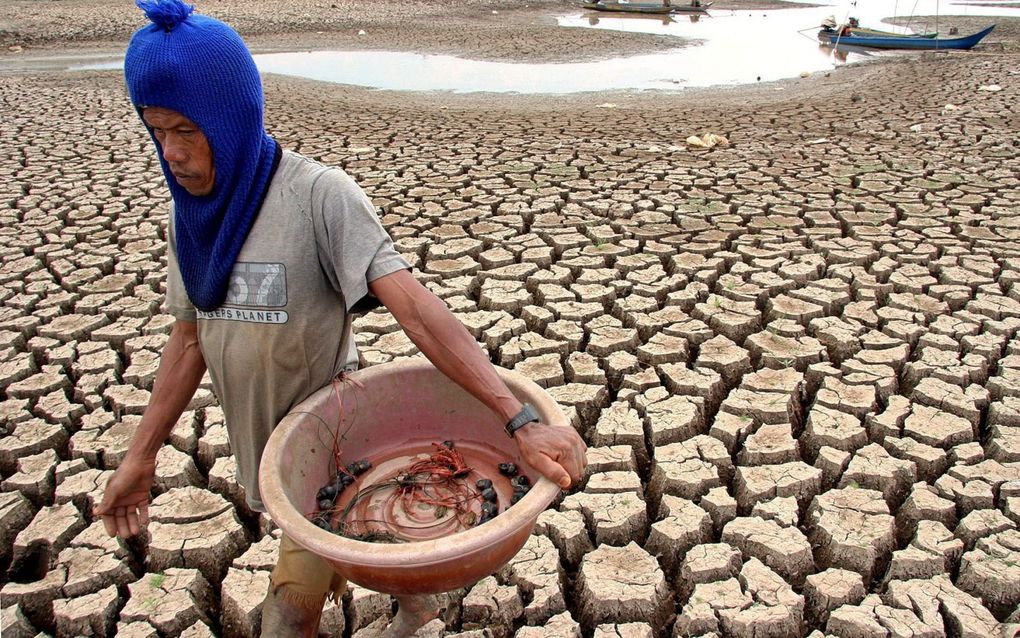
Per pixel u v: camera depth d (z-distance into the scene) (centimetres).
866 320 461
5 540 329
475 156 847
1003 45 1772
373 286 185
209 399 402
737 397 395
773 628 271
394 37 2062
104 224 657
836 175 736
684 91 1362
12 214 674
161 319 489
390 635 254
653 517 343
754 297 496
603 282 528
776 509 322
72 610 282
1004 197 657
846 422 371
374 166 811
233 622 285
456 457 214
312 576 212
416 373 220
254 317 192
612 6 2648
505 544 173
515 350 446
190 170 175
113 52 1844
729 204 666
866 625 265
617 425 379
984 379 410
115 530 217
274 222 185
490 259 569
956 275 513
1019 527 306
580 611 290
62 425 392
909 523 319
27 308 512
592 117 1072
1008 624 263
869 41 1855
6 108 1131
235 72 170
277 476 183
